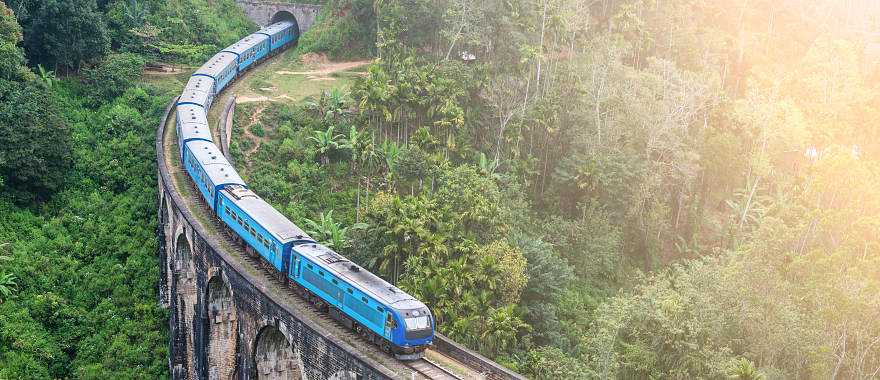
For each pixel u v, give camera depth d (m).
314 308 51.09
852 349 54.09
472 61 100.56
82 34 93.50
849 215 67.25
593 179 86.81
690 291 58.06
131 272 69.69
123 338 63.69
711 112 107.69
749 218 95.56
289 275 52.38
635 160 90.06
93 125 87.12
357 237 70.12
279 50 119.44
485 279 64.38
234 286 51.78
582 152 91.81
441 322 62.16
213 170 64.19
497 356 60.41
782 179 102.44
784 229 67.44
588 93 92.19
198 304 58.34
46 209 74.50
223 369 58.03
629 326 58.34
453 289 63.38
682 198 96.94
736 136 105.94
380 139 88.50
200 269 57.16
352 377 42.22
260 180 80.62
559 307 72.44
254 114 92.44
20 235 69.88
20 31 84.44
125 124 86.38
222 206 60.91
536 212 88.69
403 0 101.25
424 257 65.62
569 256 83.00
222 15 125.75
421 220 67.12
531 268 71.31
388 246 66.25
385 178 81.38
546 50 101.00
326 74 108.81
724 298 57.03
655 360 54.47
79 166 79.38
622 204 88.81
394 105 86.62
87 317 64.44
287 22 126.31
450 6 98.19
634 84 95.94
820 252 61.81
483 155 83.75
